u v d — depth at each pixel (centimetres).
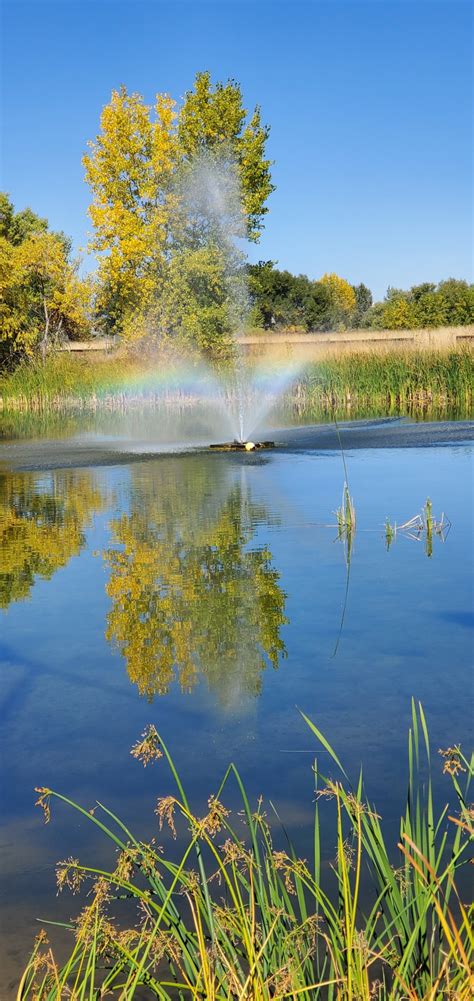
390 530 663
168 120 3039
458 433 1489
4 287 3328
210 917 180
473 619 443
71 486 1035
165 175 3050
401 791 272
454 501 803
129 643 430
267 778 286
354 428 1688
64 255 3625
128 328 3089
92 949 177
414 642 410
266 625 447
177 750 310
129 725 334
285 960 181
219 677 378
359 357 2459
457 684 357
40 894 233
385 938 208
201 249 2991
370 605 475
